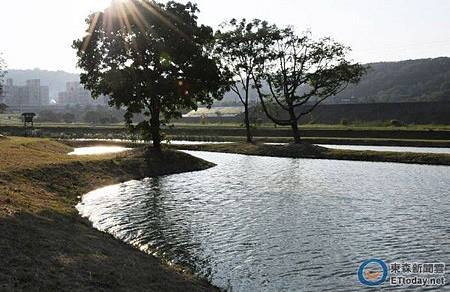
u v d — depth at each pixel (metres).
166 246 19.72
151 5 51.34
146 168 45.34
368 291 14.97
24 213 19.61
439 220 24.52
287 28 70.94
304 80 71.88
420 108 124.38
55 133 100.69
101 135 95.75
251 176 43.19
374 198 31.05
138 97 52.53
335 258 18.22
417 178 41.00
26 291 11.20
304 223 23.91
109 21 50.78
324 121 129.00
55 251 14.86
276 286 15.36
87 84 53.81
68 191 31.22
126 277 13.85
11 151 40.62
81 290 12.00
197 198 31.27
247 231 22.30
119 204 28.92
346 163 54.59
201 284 15.14
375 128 98.56
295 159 59.84
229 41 73.00
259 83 75.62
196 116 170.75
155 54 51.09
